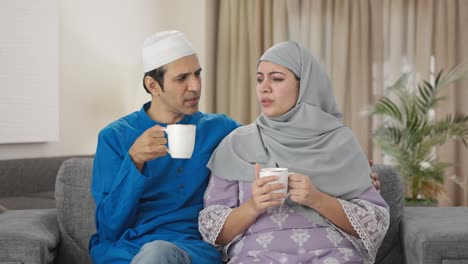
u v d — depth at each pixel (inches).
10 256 73.1
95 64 189.0
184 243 74.5
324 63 221.8
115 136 81.6
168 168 81.1
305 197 70.6
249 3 224.1
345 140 80.4
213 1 225.1
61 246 86.7
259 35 223.5
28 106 159.3
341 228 74.8
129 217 76.4
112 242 77.4
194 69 82.7
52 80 166.9
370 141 216.7
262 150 80.0
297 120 80.1
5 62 152.2
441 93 210.8
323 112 81.0
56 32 167.9
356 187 77.5
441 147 211.2
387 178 86.9
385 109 178.9
